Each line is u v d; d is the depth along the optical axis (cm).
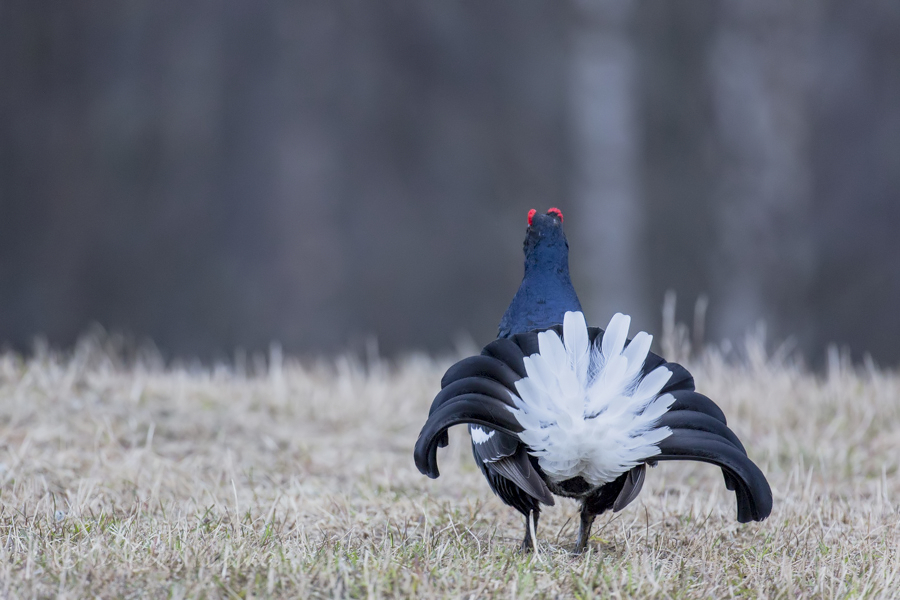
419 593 660
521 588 675
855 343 3700
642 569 723
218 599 643
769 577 730
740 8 2600
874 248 3781
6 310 3897
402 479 1084
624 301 2661
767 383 1427
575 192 2731
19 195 3972
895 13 3838
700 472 1125
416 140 4053
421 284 4028
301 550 738
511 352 705
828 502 955
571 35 2730
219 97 4028
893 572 725
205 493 977
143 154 4025
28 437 1088
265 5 3981
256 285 3950
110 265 3975
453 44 3966
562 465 707
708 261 3553
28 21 3956
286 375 1544
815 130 3766
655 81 3538
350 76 3981
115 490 958
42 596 641
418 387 1547
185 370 1628
